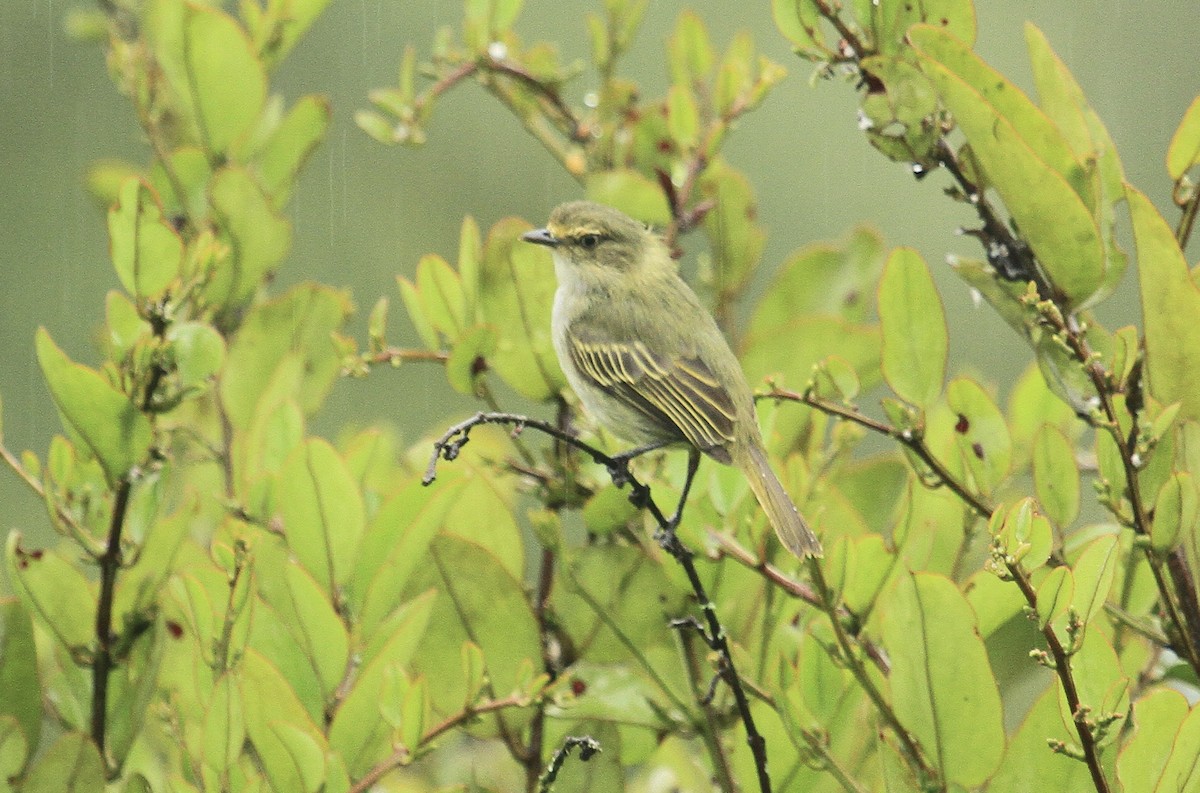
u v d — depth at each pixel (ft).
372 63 64.39
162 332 30.04
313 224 62.03
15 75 62.59
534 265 35.45
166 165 38.91
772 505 29.48
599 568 31.71
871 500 35.27
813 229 62.39
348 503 30.30
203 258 30.58
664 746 33.91
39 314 60.49
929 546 30.50
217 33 38.34
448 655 31.35
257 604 29.45
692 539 30.19
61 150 62.44
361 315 61.00
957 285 61.72
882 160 63.10
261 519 32.04
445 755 34.55
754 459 31.65
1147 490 26.73
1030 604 22.59
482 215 62.95
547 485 34.78
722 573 31.19
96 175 43.47
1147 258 26.61
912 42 28.22
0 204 60.95
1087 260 27.76
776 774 29.01
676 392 36.11
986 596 28.45
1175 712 23.75
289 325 36.60
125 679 31.09
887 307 29.01
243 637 27.84
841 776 26.99
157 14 39.73
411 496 30.32
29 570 30.73
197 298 31.14
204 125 38.83
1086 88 64.44
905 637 24.94
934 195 62.75
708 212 39.91
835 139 63.41
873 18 30.58
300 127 39.45
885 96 29.91
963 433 29.66
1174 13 64.28
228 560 29.30
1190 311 26.53
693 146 39.68
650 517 33.47
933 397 28.99
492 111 63.87
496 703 27.66
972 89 26.78
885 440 55.47
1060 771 24.67
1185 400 27.09
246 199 36.70
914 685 25.03
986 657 24.48
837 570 27.12
